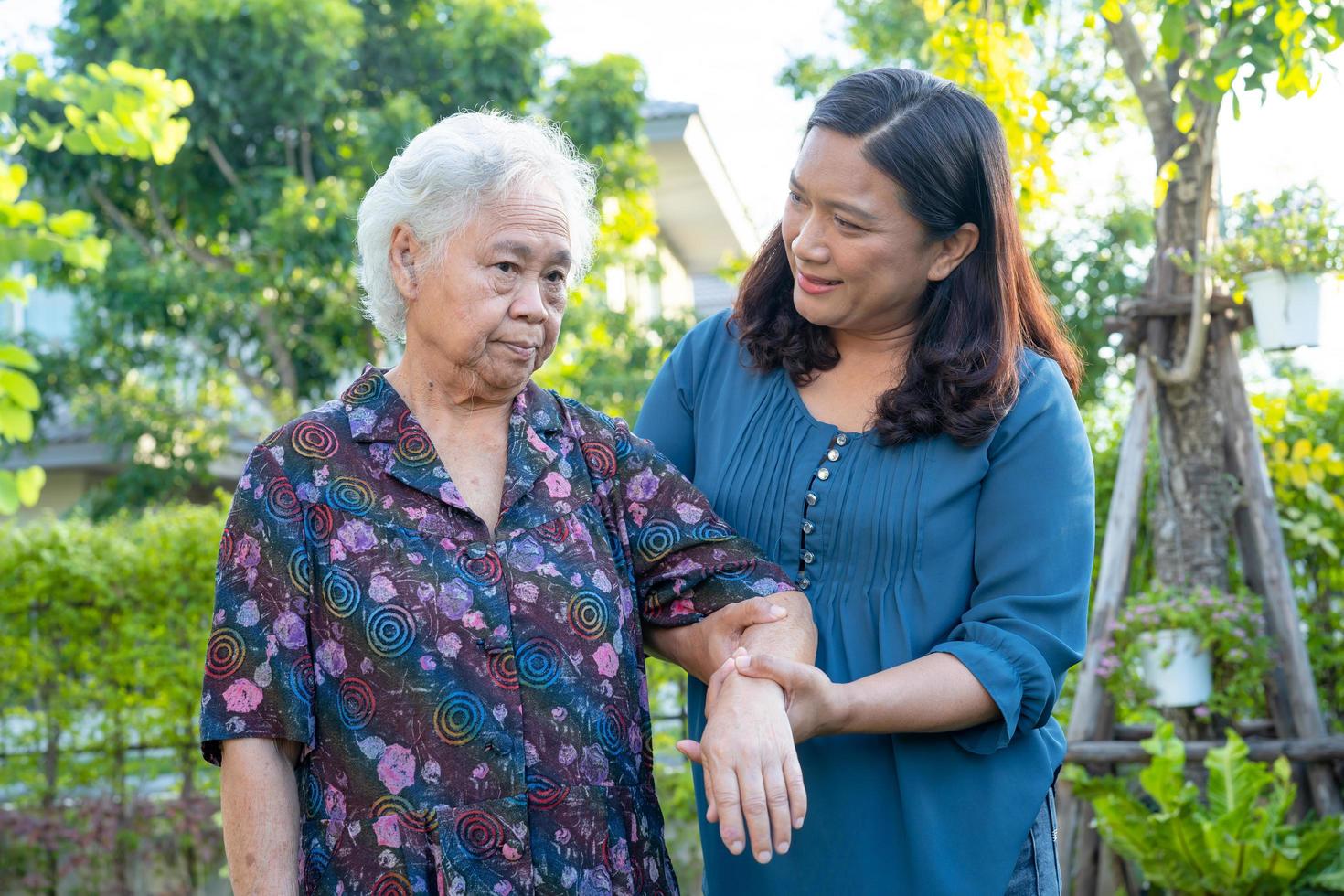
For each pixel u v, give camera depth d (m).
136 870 5.73
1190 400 4.30
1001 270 1.72
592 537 1.60
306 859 1.46
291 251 10.28
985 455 1.68
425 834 1.44
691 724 1.88
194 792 5.82
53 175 10.62
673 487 1.69
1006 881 1.64
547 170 1.56
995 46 4.68
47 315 13.30
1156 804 4.20
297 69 10.30
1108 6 4.10
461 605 1.48
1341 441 4.91
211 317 10.87
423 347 1.58
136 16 10.16
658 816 1.62
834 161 1.62
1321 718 4.12
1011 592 1.66
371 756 1.45
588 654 1.53
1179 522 4.30
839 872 1.70
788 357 1.82
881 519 1.70
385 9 11.56
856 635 1.70
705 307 16.36
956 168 1.63
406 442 1.54
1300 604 4.79
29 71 4.24
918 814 1.65
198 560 5.84
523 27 11.05
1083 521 1.70
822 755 1.72
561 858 1.47
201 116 10.47
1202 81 3.62
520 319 1.53
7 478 3.57
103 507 11.35
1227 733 4.07
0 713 5.82
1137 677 4.12
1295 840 3.71
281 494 1.49
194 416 11.52
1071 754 4.03
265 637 1.45
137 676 5.77
